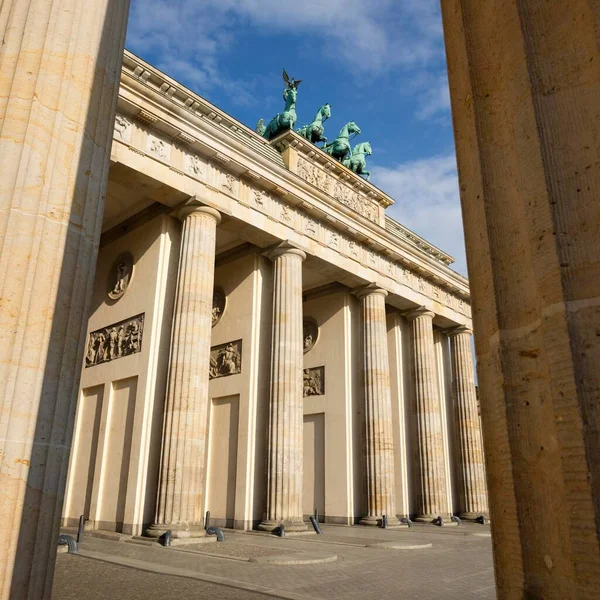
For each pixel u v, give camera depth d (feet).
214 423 142.20
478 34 23.08
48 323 31.60
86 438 128.26
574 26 19.16
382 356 161.89
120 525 109.81
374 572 70.33
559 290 16.92
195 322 114.83
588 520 14.97
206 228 122.11
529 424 17.76
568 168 18.01
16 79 33.53
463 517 188.44
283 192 139.33
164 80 120.37
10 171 31.81
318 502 161.07
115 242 139.03
